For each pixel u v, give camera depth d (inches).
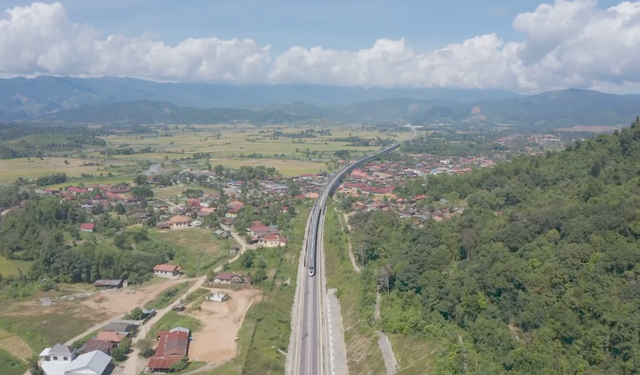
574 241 6131.9
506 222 7411.4
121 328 6540.4
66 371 5423.2
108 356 5777.6
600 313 4899.1
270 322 6688.0
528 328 5162.4
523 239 6683.1
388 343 5674.2
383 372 5211.6
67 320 7052.2
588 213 6653.5
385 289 6801.2
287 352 6053.2
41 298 7834.6
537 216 6963.6
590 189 7524.6
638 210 6146.7
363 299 6796.3
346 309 6963.6
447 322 5679.1
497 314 5403.5
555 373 4473.4
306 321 6845.5
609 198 7037.4
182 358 5713.6
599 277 5300.2
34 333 6663.4
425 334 5497.1
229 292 7839.6
